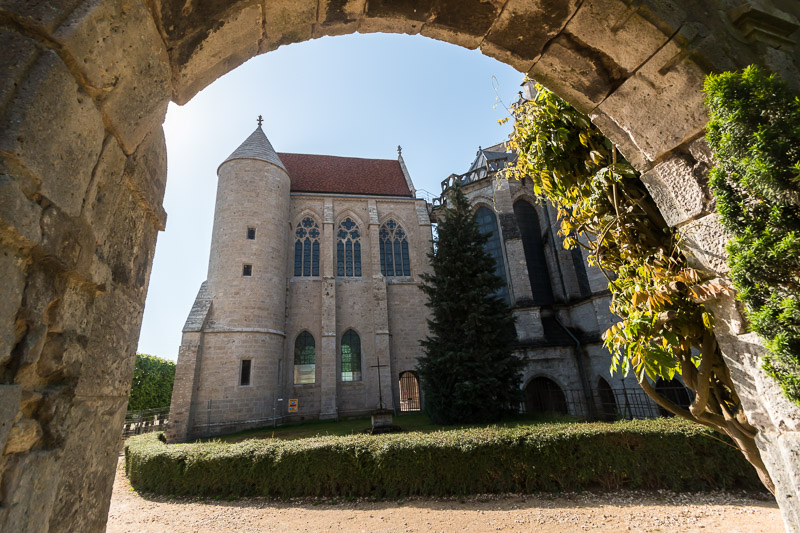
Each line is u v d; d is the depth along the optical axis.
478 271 18.95
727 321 2.60
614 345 3.58
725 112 2.28
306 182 31.28
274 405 22.69
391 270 29.50
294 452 9.16
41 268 1.45
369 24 2.87
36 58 1.42
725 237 2.54
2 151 1.25
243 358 22.36
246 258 24.25
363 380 25.77
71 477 1.67
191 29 2.20
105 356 1.98
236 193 25.48
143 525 7.63
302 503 8.54
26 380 1.39
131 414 27.94
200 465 9.52
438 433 9.66
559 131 4.02
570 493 8.02
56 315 1.55
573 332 22.41
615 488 8.10
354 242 29.47
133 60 1.83
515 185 26.39
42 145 1.39
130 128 1.94
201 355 21.75
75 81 1.57
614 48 2.83
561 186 4.19
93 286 1.81
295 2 2.49
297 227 28.88
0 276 1.25
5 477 1.26
